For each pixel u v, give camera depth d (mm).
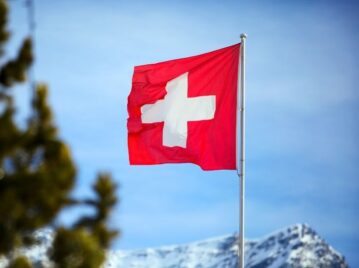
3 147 18078
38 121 18688
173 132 33594
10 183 17891
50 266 17656
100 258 17844
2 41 19047
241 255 31203
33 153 18406
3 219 17672
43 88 18891
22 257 17484
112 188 18625
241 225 31734
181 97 33781
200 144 33469
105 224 18500
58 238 17688
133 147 33812
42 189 17953
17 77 19047
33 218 17859
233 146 33281
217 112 33562
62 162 18312
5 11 19031
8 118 18297
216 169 33219
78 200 18438
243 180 32531
